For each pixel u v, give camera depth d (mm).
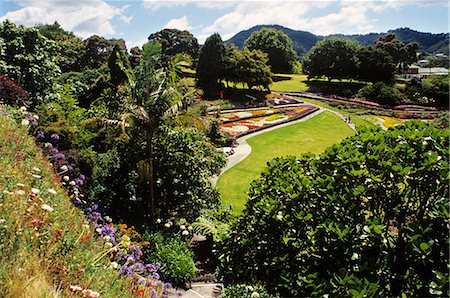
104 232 6023
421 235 4316
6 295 2754
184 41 62344
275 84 63156
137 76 10648
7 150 5969
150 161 10555
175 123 11688
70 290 3271
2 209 3846
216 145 24469
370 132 5730
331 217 5266
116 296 3830
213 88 48281
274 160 7340
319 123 36625
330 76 64500
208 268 9117
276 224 6176
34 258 3383
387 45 78500
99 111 13094
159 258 8375
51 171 6953
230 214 11188
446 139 5055
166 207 11516
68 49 51312
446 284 4012
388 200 5121
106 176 10844
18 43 14070
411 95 54750
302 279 5039
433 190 4844
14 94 10914
